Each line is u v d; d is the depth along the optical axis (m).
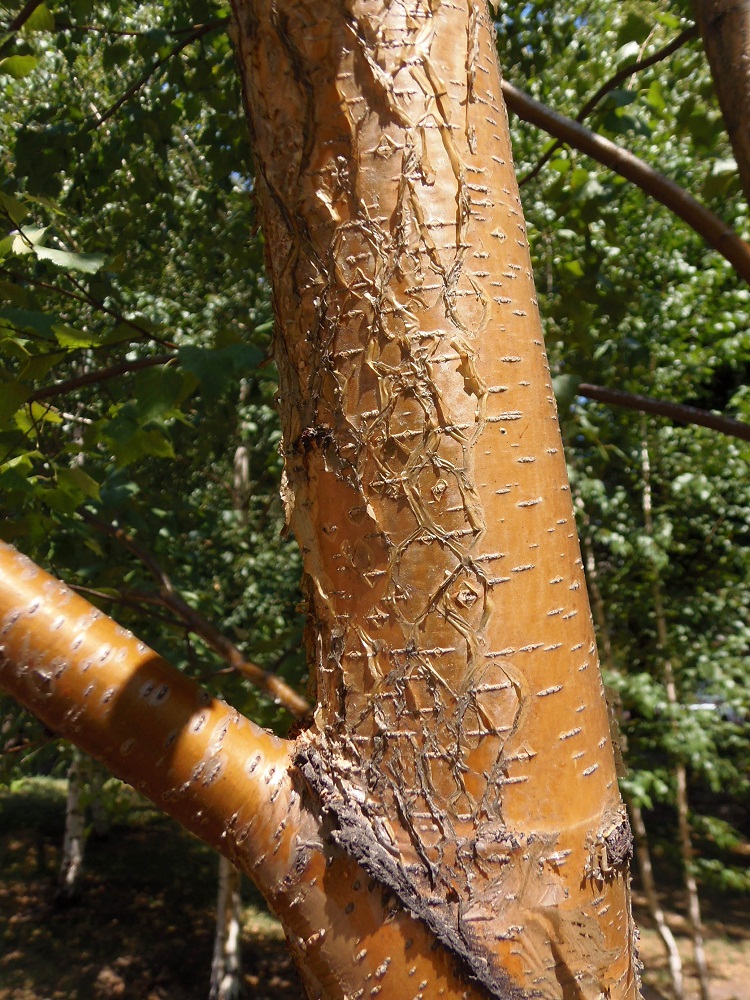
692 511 2.61
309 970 0.37
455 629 0.38
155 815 5.28
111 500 1.30
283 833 0.37
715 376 3.11
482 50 0.44
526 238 0.45
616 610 2.54
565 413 1.05
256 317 2.12
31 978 3.30
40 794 5.59
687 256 2.47
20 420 0.99
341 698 0.39
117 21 1.66
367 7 0.41
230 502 3.25
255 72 0.44
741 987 2.91
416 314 0.40
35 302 0.93
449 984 0.35
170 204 1.64
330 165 0.41
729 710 2.51
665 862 3.88
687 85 1.47
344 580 0.40
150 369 0.80
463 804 0.37
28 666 0.37
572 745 0.38
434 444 0.39
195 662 1.31
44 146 1.44
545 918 0.36
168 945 3.67
